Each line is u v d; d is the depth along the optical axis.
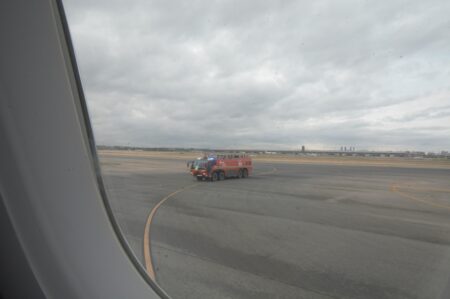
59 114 2.49
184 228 9.84
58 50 2.49
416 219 12.30
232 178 29.92
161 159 66.81
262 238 9.03
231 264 6.77
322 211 13.63
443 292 5.62
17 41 2.26
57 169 2.47
